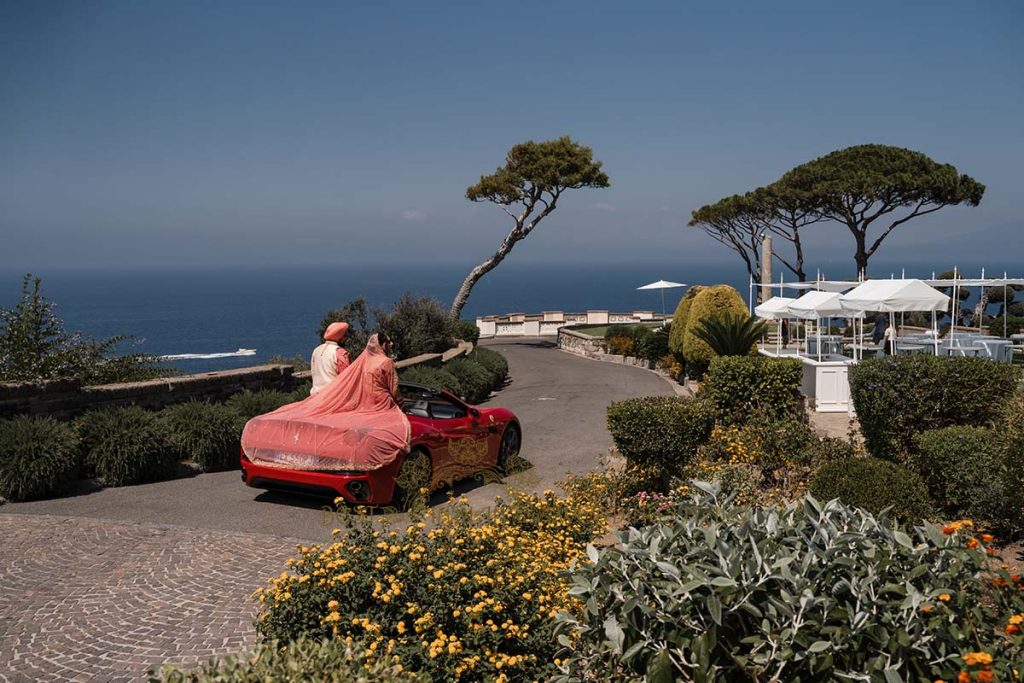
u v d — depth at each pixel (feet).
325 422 29.25
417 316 83.51
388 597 15.11
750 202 128.67
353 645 12.44
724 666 10.69
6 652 17.07
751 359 44.86
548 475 37.11
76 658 16.79
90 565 22.97
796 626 10.05
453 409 34.68
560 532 22.52
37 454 30.83
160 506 29.96
